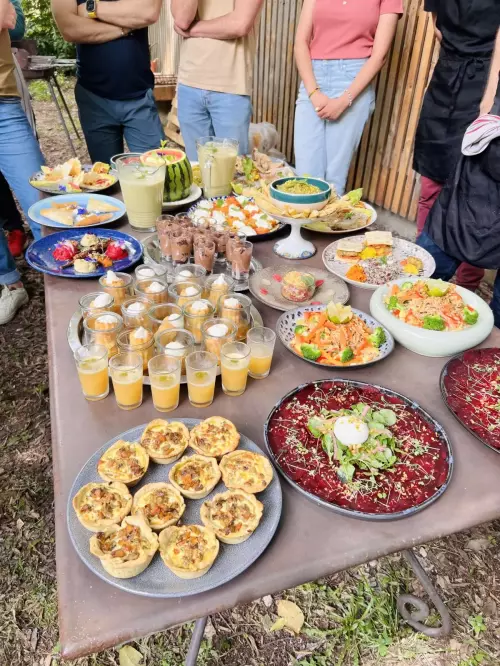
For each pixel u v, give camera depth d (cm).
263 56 505
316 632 160
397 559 181
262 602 168
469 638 160
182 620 77
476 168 182
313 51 272
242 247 158
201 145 216
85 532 85
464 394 121
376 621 164
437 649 158
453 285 148
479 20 227
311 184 179
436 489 98
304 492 94
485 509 96
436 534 91
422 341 133
